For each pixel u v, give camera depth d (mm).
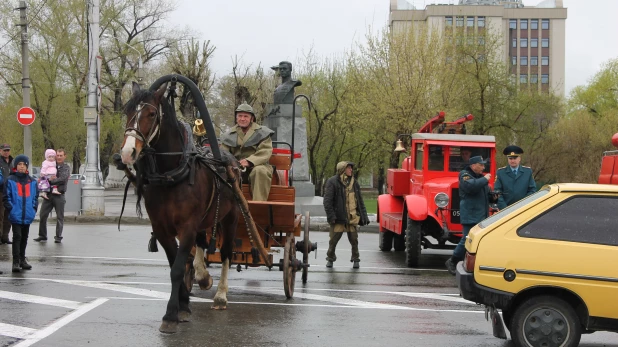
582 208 7441
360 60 40125
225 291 9555
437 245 15430
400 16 96750
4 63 43812
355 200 14328
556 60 121500
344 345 7637
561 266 7258
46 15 44188
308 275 13188
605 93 60594
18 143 46656
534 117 51844
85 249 16125
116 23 48438
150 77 50750
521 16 121438
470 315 9562
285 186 10703
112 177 69250
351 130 43625
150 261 14328
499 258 7375
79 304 9508
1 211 16812
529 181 12508
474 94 45312
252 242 9812
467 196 12477
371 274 13547
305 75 47906
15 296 10016
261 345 7508
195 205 8156
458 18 49312
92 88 24094
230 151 10500
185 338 7699
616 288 7152
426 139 15781
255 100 33625
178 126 8227
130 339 7605
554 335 7254
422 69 36219
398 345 7703
